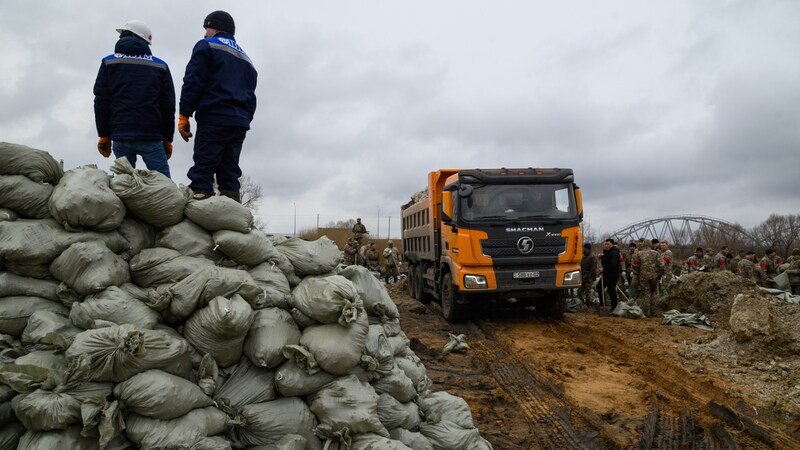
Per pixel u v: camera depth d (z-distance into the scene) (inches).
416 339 391.5
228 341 134.5
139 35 201.8
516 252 435.5
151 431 116.3
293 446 132.9
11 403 112.9
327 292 148.9
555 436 222.5
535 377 306.3
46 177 145.3
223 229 157.0
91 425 110.0
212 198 158.2
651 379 305.4
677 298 547.8
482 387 291.0
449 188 459.5
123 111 196.2
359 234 1043.3
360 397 142.2
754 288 505.0
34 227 133.3
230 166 215.3
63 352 122.3
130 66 196.4
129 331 117.6
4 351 126.4
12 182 136.6
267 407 136.9
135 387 116.4
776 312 384.5
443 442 165.5
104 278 133.2
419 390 187.2
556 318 494.9
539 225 438.9
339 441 139.3
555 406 257.9
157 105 201.6
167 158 222.1
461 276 437.1
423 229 569.9
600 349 385.7
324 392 142.2
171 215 152.9
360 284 183.9
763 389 281.9
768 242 2196.1
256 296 146.0
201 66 199.3
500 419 243.3
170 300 135.9
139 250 150.1
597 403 261.9
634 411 249.8
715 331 442.9
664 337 424.2
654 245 553.0
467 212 438.6
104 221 139.1
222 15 212.7
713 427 228.4
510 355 362.0
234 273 144.5
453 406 183.2
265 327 141.6
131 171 151.8
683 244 2527.1
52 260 133.8
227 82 203.5
